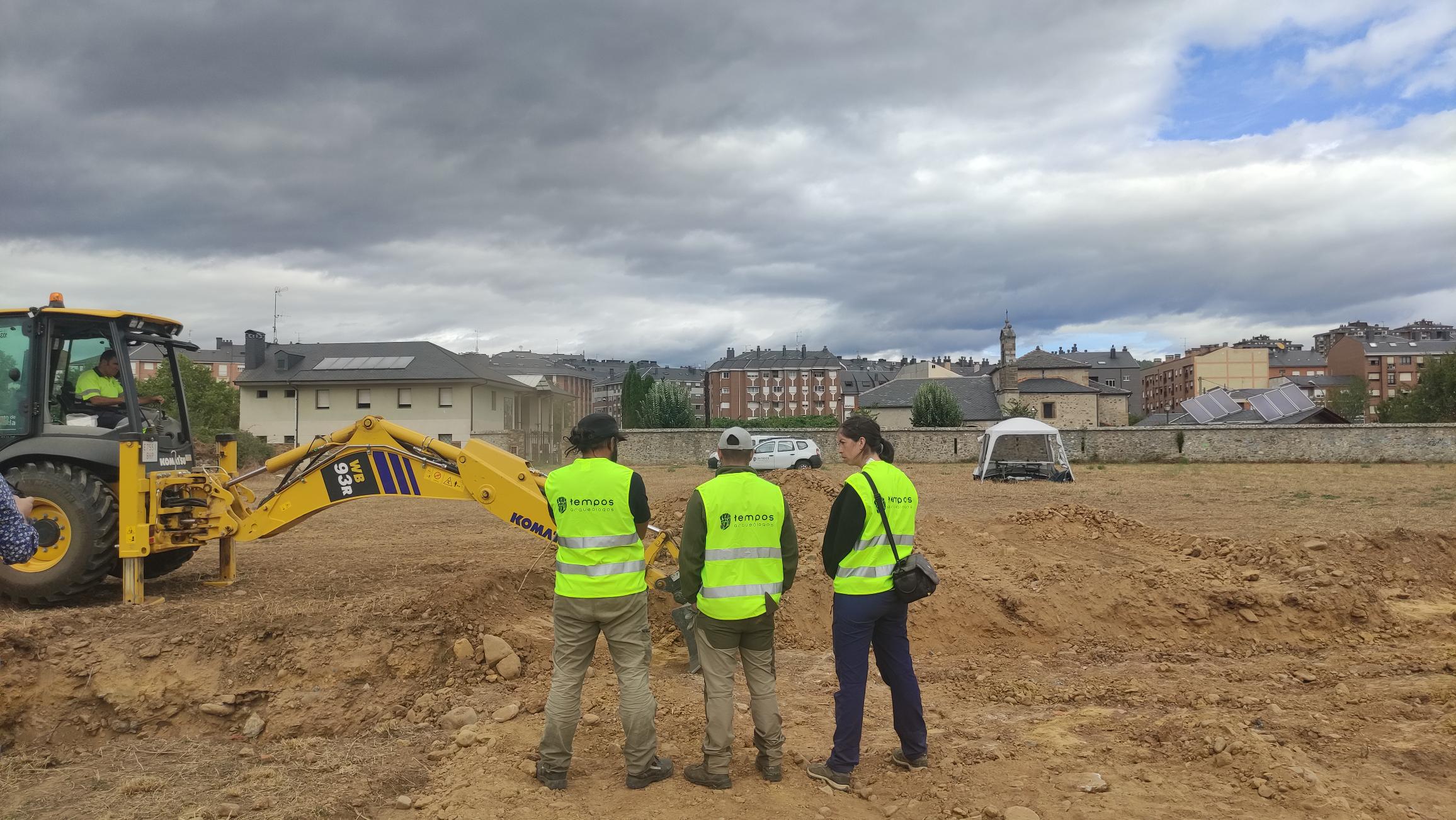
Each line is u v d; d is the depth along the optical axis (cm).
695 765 475
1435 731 545
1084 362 12962
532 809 425
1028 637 799
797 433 3978
